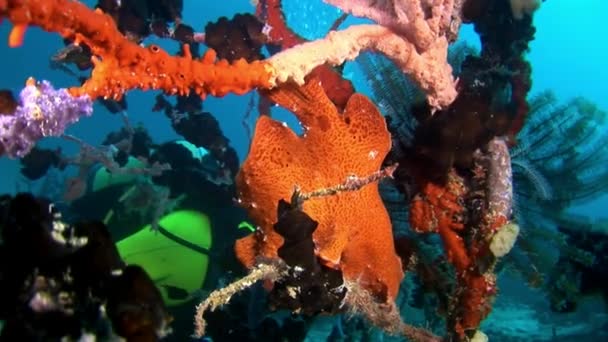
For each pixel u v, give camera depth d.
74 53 0.89
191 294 1.21
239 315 1.17
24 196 0.50
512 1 0.84
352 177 0.62
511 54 0.88
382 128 0.72
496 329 2.31
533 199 0.98
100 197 1.42
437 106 0.76
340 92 0.76
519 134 0.95
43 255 0.48
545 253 0.93
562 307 1.09
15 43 0.42
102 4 0.84
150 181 1.28
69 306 0.47
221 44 0.86
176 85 0.53
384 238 0.74
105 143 1.60
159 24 0.91
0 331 0.47
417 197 0.81
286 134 0.69
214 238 1.27
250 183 0.70
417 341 0.77
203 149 1.37
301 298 0.62
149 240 1.23
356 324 1.58
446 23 0.75
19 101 0.47
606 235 1.04
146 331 0.47
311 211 0.68
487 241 0.72
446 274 0.88
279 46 0.93
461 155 0.76
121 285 0.48
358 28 0.67
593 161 1.02
